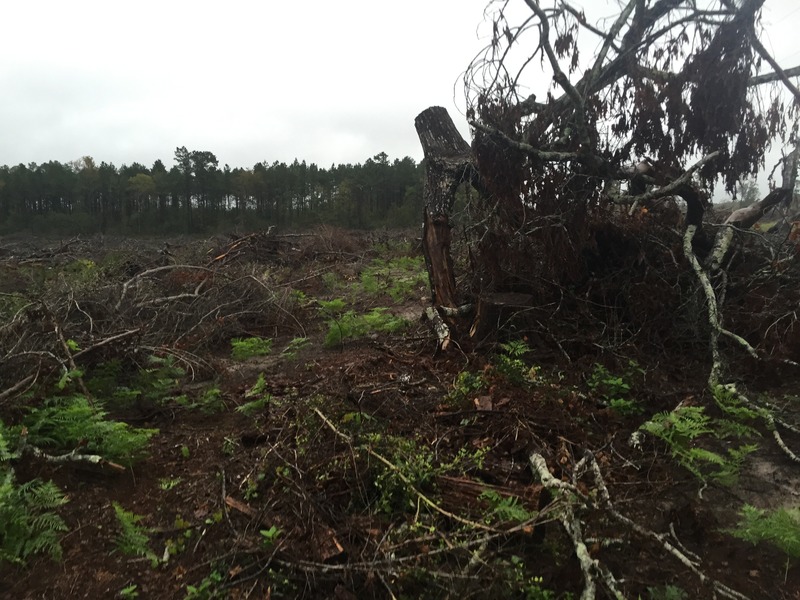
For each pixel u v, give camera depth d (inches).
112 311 237.9
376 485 108.6
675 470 126.3
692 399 157.0
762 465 131.0
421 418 140.9
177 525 109.8
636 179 218.1
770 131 211.0
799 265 221.3
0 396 141.9
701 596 89.3
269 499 113.3
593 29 205.9
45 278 329.4
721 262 221.5
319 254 539.2
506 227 217.2
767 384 176.1
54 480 126.5
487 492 102.5
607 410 148.3
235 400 175.3
